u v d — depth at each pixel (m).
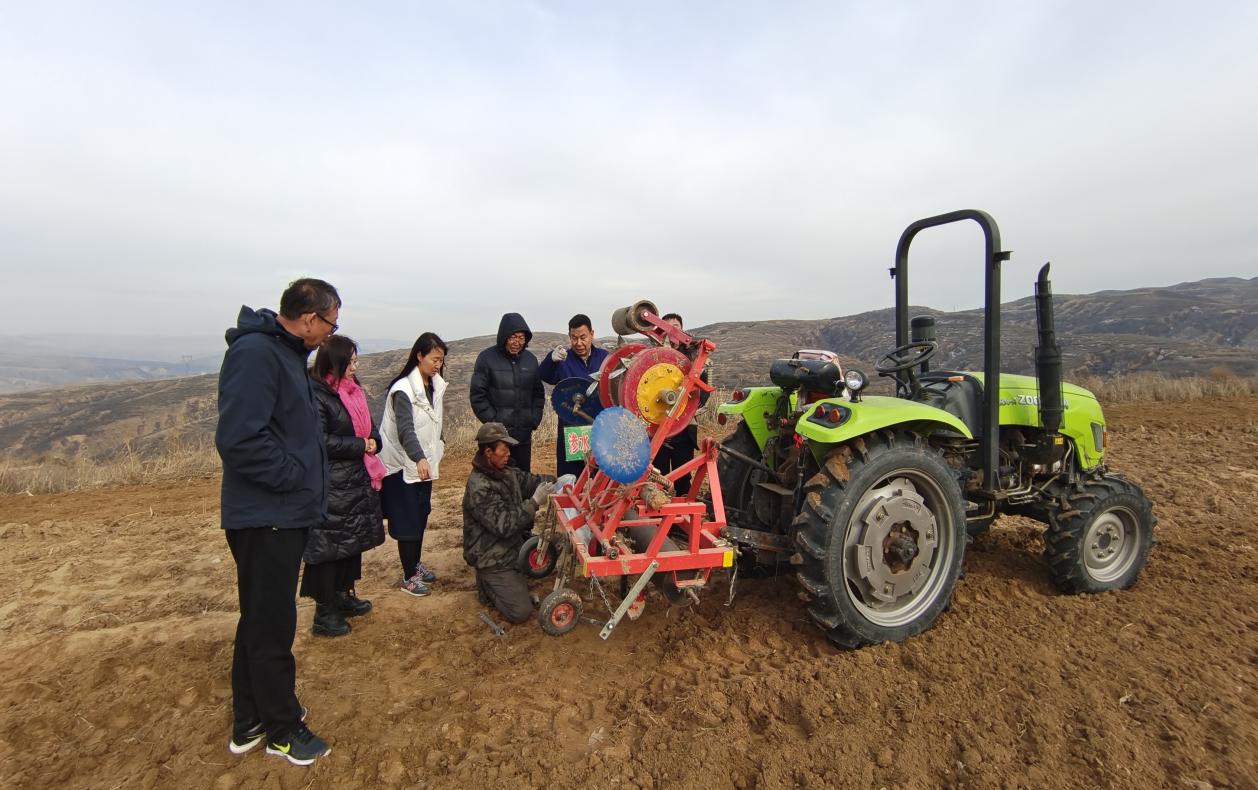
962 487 3.88
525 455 5.04
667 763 2.46
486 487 3.74
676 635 3.59
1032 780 2.25
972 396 4.06
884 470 3.28
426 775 2.50
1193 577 4.07
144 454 10.03
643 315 3.55
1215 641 3.15
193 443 10.20
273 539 2.54
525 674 3.24
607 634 3.24
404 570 4.32
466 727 2.79
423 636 3.69
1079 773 2.28
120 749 2.66
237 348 2.47
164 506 7.10
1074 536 3.81
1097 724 2.50
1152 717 2.54
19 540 5.76
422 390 4.27
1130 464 7.49
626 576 3.97
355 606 3.93
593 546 3.59
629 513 3.78
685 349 3.68
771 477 4.07
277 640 2.57
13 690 3.07
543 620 3.57
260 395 2.45
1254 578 3.98
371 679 3.22
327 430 3.56
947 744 2.48
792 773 2.37
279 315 2.64
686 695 2.91
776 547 3.68
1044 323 3.85
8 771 2.54
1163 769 2.28
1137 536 4.04
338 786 2.46
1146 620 3.40
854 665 3.06
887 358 4.17
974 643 3.24
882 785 2.29
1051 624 3.41
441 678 3.23
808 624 3.60
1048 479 4.11
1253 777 2.20
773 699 2.83
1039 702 2.67
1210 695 2.66
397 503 4.18
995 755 2.38
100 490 8.01
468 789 2.39
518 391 4.88
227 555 5.26
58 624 3.96
